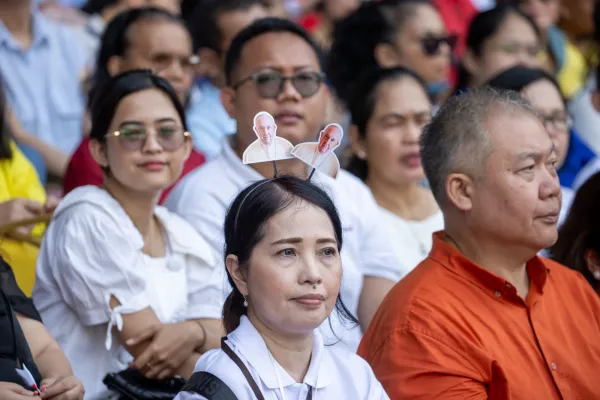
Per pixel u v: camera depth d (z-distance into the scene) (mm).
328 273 7992
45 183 15773
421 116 13500
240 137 12141
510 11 17562
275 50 11977
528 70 14016
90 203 10773
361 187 12664
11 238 11984
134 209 11031
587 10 22266
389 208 13586
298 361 8109
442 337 9273
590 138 18031
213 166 12016
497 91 10000
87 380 10688
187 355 10352
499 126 9688
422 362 9195
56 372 9555
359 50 16750
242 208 8117
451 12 21547
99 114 11000
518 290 9906
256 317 8141
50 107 17562
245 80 12039
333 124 8539
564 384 9508
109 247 10586
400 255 13180
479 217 9734
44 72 17594
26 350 9102
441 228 13664
